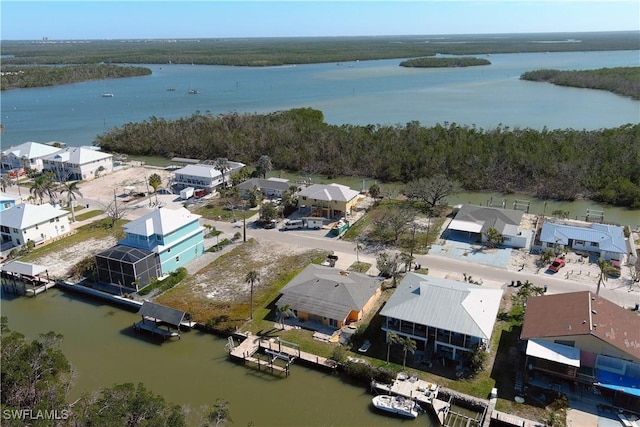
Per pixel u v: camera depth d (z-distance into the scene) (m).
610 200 92.31
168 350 51.62
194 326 54.97
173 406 38.25
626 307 55.62
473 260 68.38
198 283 63.84
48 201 95.25
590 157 103.06
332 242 75.62
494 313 48.66
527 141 114.00
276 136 130.50
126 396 36.22
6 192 102.25
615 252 66.50
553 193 96.88
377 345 50.41
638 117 164.25
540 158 103.88
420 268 65.94
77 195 99.38
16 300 62.25
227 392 45.28
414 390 43.62
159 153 139.38
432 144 118.56
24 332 54.94
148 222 65.75
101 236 79.19
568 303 48.22
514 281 61.56
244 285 62.94
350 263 68.19
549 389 43.06
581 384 43.03
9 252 72.50
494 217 77.12
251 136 133.88
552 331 44.50
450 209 87.56
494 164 105.31
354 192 87.88
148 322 55.66
